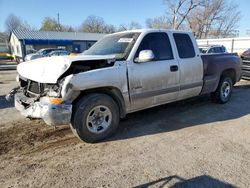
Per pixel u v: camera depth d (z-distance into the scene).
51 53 23.97
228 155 3.53
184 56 5.11
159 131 4.48
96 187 2.80
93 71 3.75
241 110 5.85
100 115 4.02
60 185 2.85
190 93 5.36
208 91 5.86
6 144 3.95
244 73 9.84
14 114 5.56
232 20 44.84
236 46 25.20
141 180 2.93
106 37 5.26
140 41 4.40
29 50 37.16
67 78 3.53
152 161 3.37
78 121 3.77
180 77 4.99
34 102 3.77
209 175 3.01
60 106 3.53
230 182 2.87
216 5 40.50
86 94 3.90
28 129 4.58
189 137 4.20
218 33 44.62
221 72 6.07
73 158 3.49
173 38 4.96
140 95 4.38
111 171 3.14
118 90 4.09
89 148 3.81
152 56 4.07
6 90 9.02
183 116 5.35
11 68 21.08
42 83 3.82
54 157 3.52
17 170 3.18
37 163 3.35
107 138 4.17
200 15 39.72
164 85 4.72
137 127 4.68
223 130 4.52
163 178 2.96
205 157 3.47
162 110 5.79
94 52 4.79
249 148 3.76
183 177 2.98
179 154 3.57
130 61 4.21
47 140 4.11
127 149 3.76
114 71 3.97
